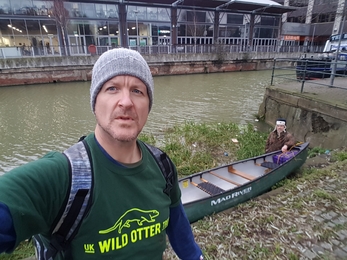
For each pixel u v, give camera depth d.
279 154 5.52
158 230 0.99
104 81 0.89
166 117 10.96
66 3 24.41
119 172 0.88
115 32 27.14
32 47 22.98
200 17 31.23
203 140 7.73
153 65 25.38
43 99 14.96
